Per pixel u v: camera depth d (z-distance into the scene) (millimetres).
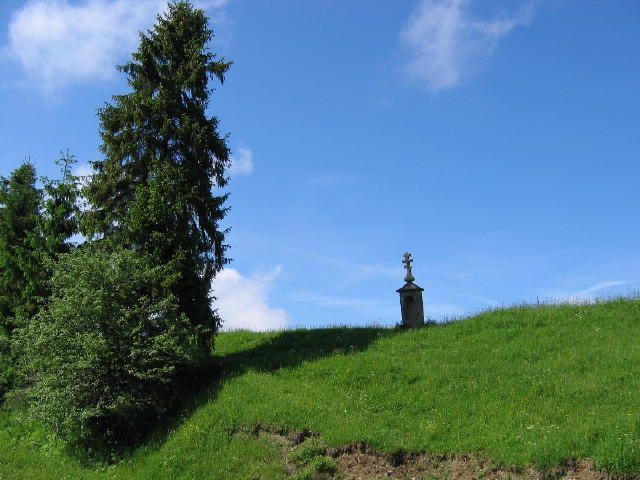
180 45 26828
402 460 16234
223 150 26438
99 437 20406
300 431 18156
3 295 29188
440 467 15594
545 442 14719
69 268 22438
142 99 25297
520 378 19156
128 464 18984
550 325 23672
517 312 25766
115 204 25203
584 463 13688
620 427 14289
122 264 22250
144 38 26266
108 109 25484
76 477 18406
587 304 25656
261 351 26859
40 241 29016
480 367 20641
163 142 25891
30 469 19172
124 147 24906
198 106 26438
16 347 22188
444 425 17328
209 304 25156
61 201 29734
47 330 20672
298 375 22953
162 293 23531
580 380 17969
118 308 21438
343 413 19094
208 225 26000
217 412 19953
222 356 26734
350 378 21766
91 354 20203
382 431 17359
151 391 21281
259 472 16953
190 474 17469
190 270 24141
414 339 25125
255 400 20469
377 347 24781
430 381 20297
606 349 19922
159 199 23922
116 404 19812
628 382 17141
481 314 26625
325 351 25344
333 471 16453
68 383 20250
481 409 17797
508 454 14828
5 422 23984
